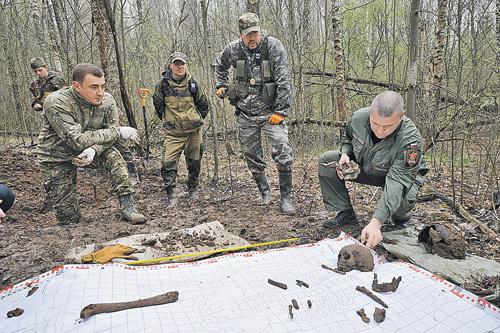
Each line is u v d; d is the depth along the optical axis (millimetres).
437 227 2627
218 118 7387
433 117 5809
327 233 3262
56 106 3062
